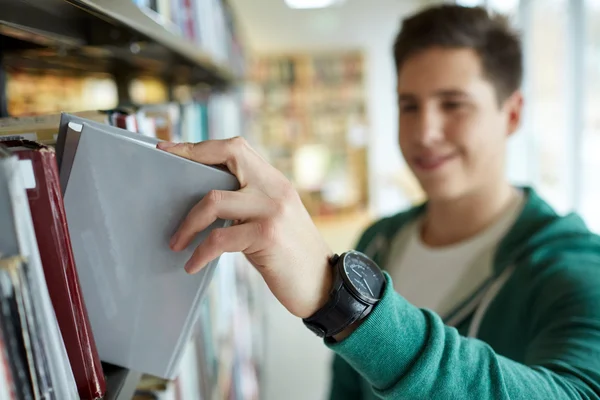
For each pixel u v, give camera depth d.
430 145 0.89
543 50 3.45
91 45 0.84
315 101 7.64
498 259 0.83
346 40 6.81
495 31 0.85
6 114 0.87
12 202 0.30
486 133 0.88
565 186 3.12
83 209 0.42
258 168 0.43
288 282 0.44
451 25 0.84
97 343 0.47
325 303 0.45
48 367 0.32
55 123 0.46
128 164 0.42
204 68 1.62
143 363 0.48
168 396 0.72
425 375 0.44
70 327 0.37
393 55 0.98
